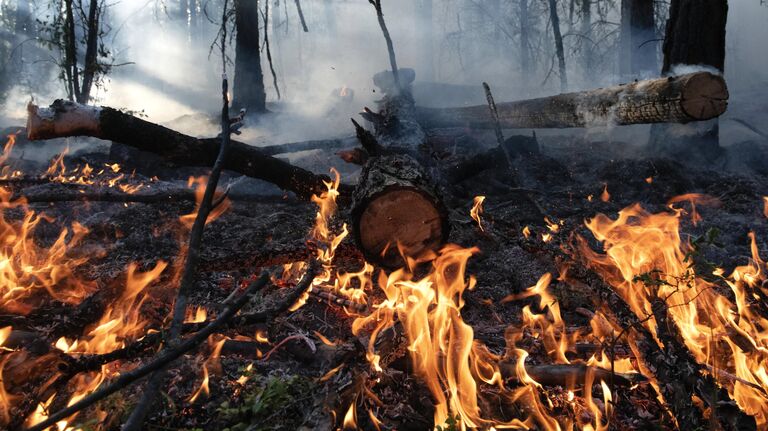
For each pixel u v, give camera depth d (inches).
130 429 83.9
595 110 241.9
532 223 223.5
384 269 158.1
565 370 111.8
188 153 173.3
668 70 330.6
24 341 114.4
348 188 197.5
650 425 101.5
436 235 154.9
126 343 125.8
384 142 233.8
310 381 107.9
